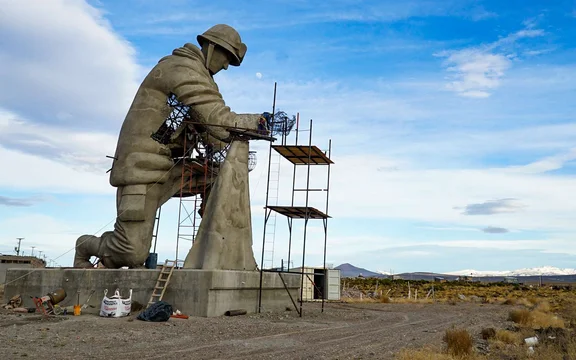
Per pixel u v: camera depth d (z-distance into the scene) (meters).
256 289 26.97
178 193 32.03
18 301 26.38
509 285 107.69
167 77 28.50
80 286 26.12
